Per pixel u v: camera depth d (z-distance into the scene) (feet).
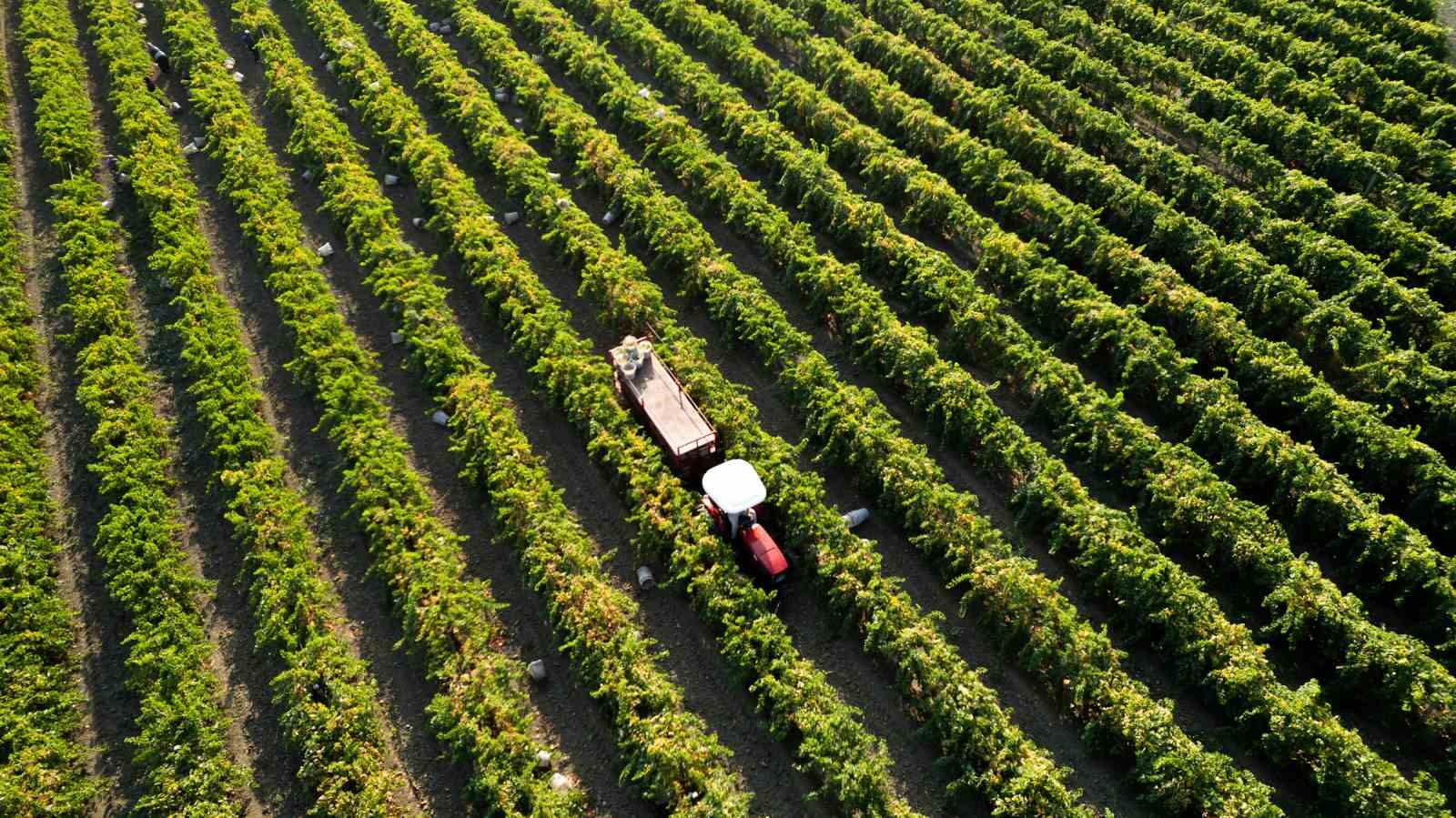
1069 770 68.80
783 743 76.89
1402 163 121.90
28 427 97.96
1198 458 88.74
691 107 142.72
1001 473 94.53
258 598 84.79
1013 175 118.73
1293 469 86.94
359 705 74.28
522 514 86.53
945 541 84.89
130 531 85.71
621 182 120.57
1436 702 73.56
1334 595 77.92
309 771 71.72
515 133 126.93
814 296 108.06
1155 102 130.00
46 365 108.17
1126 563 80.18
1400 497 90.02
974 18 151.64
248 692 81.10
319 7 154.61
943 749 73.87
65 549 91.35
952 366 98.37
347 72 142.51
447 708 73.82
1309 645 80.74
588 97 145.28
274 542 85.56
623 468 88.84
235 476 89.56
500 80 142.82
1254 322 105.70
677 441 88.84
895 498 88.69
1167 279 104.94
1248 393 98.27
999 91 132.87
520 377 106.42
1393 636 75.25
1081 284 104.01
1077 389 96.07
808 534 84.58
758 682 74.64
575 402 95.14
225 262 120.26
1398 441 87.30
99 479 96.37
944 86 135.33
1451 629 77.87
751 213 116.47
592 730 78.23
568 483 96.27
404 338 107.96
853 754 70.64
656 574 88.38
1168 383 96.27
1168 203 121.19
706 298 110.11
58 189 128.88
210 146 131.44
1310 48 136.15
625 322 107.45
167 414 102.89
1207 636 76.48
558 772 75.61
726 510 82.07
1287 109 131.23
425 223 123.24
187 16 151.23
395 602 83.35
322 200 128.26
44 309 114.32
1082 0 154.10
